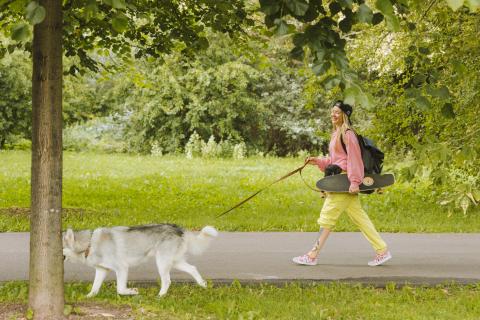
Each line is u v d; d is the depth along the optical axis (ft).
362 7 14.10
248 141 109.19
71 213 41.24
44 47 18.22
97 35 35.47
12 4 14.71
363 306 22.08
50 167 18.61
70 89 98.68
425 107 16.29
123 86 105.70
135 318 19.38
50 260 18.75
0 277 25.61
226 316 20.29
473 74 36.24
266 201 52.31
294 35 14.74
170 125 106.83
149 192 56.44
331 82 14.16
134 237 22.34
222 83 102.89
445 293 24.61
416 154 21.91
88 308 20.22
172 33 34.53
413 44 19.74
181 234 22.95
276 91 110.11
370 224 28.78
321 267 28.53
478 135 23.34
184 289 23.77
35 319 18.65
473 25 35.50
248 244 33.60
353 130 27.66
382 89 43.75
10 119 107.14
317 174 77.10
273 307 21.44
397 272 27.78
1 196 51.16
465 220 43.47
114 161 89.71
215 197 54.24
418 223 41.98
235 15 30.48
